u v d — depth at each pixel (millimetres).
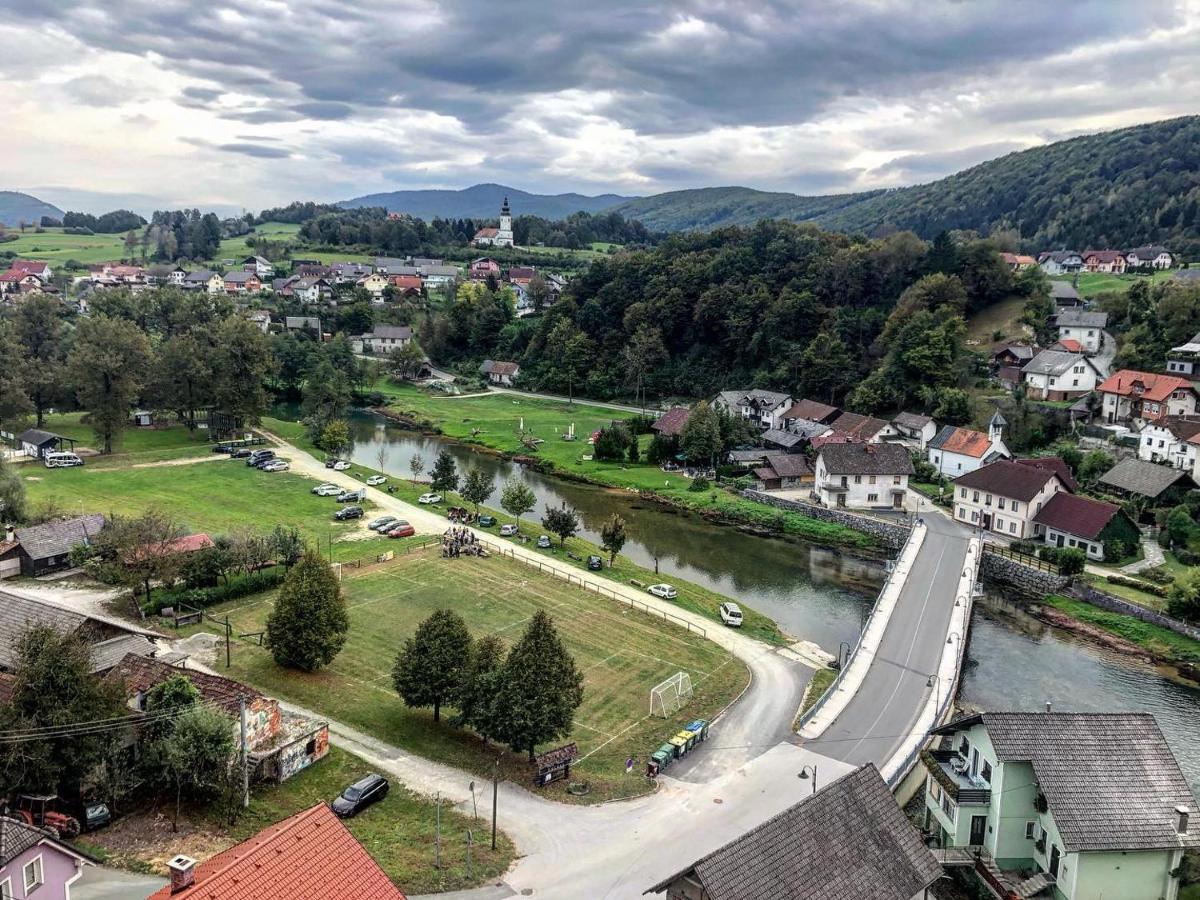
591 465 148000
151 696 49562
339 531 103250
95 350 137625
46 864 35438
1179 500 110688
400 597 82750
